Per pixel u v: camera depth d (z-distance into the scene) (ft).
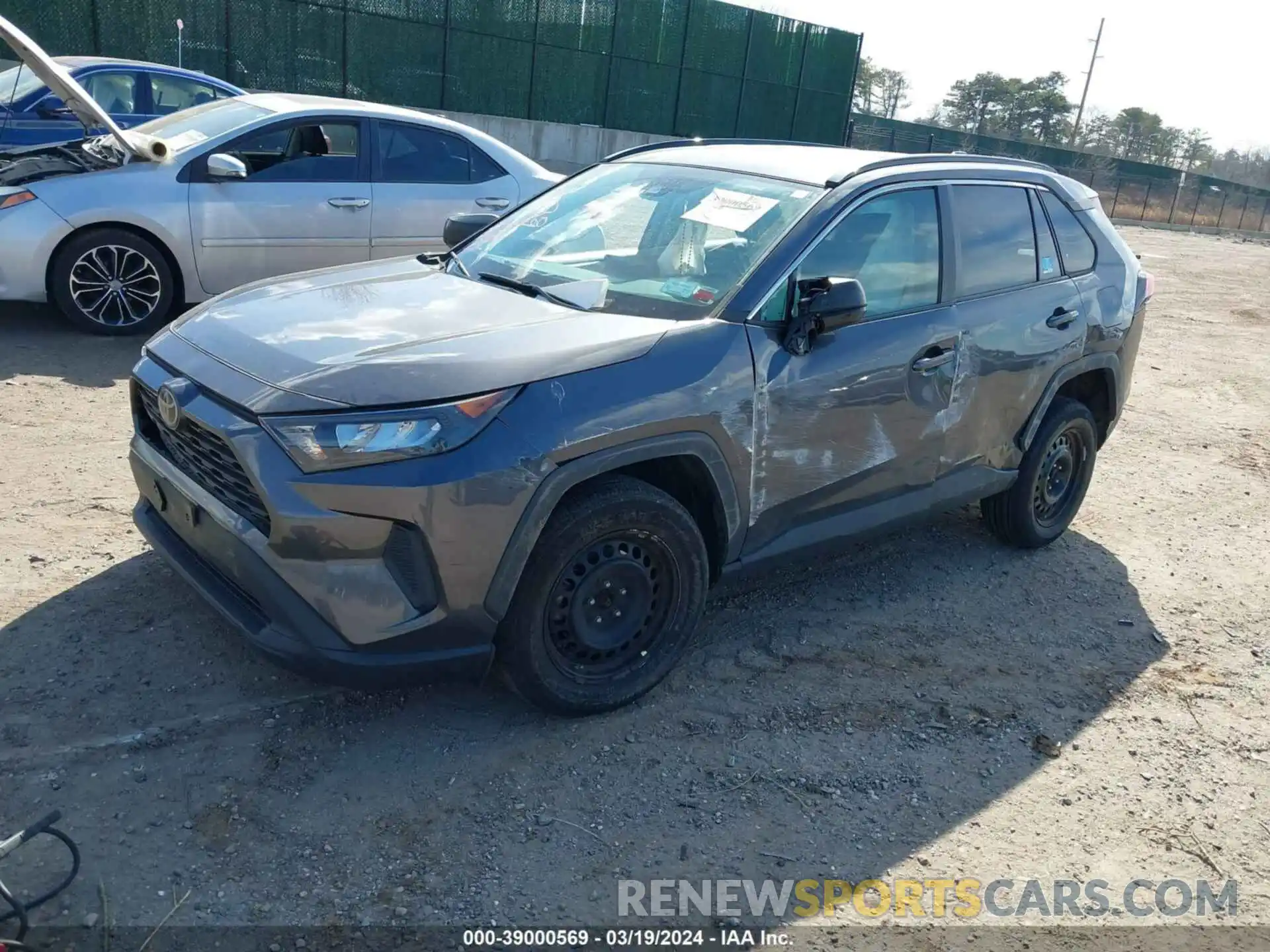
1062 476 17.52
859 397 12.92
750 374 11.75
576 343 10.94
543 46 77.05
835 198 13.05
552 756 11.18
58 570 13.65
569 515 10.64
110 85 33.06
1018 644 14.64
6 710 10.88
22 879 8.84
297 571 9.80
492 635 10.55
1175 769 12.16
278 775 10.46
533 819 10.24
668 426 11.02
